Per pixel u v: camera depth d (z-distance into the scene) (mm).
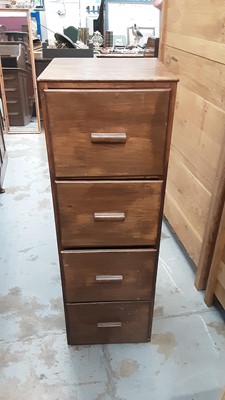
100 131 831
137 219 981
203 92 1328
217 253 1307
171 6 1571
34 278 1570
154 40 2535
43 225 1959
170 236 1884
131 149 860
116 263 1062
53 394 1102
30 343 1264
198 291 1513
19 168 2627
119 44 3586
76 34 3445
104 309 1167
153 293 1139
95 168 885
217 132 1248
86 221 976
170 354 1234
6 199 2215
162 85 783
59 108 794
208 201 1374
